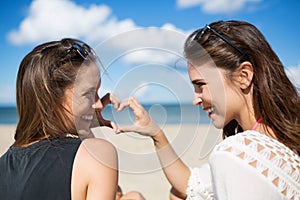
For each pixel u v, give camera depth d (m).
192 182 1.76
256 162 1.18
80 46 1.38
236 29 1.41
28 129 1.38
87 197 1.25
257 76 1.37
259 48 1.38
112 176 1.26
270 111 1.35
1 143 12.34
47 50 1.38
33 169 1.29
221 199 1.20
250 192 1.14
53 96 1.32
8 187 1.31
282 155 1.22
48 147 1.32
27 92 1.37
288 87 1.40
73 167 1.26
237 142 1.23
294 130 1.34
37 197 1.25
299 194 1.19
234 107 1.38
